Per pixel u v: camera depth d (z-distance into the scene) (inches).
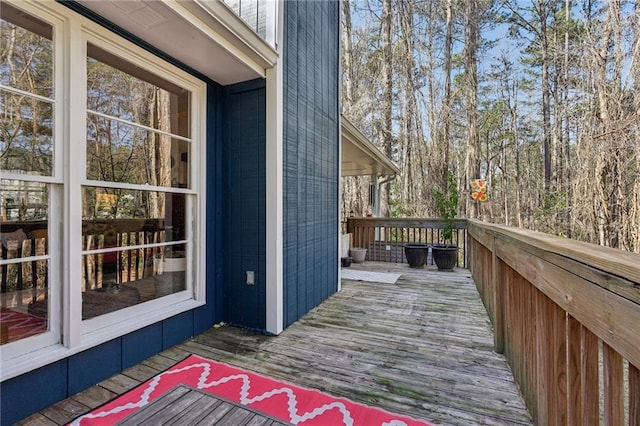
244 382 84.0
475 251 193.9
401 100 588.1
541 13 528.1
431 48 581.3
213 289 124.1
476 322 131.6
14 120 81.5
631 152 321.1
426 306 153.6
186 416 54.2
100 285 102.3
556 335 54.6
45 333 75.7
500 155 610.9
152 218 119.1
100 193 103.4
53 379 75.2
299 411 72.3
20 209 80.3
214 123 123.8
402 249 280.4
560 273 47.0
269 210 119.8
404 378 87.4
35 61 79.9
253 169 122.6
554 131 495.2
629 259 30.9
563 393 53.1
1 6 69.6
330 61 176.7
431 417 71.1
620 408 34.5
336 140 185.2
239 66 109.5
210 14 86.7
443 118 563.2
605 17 376.8
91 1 75.2
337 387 82.4
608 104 342.3
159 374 87.5
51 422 68.9
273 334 117.9
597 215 350.0
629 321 28.8
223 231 128.2
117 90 106.0
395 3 565.0
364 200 587.2
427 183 577.3
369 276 221.0
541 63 549.3
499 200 602.5
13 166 82.1
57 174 77.8
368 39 585.0
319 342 111.2
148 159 117.2
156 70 101.1
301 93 141.0
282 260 123.3
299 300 137.5
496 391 81.6
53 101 77.7
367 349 105.7
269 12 121.6
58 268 78.0
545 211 457.1
